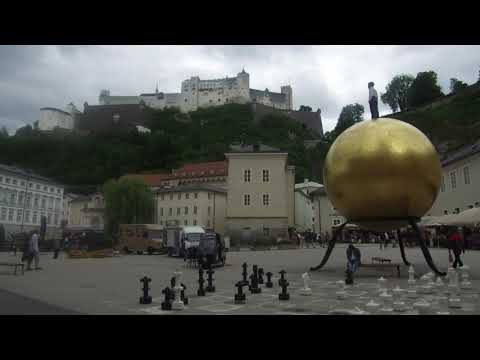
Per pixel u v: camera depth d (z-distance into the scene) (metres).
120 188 63.72
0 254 39.97
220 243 24.17
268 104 176.75
